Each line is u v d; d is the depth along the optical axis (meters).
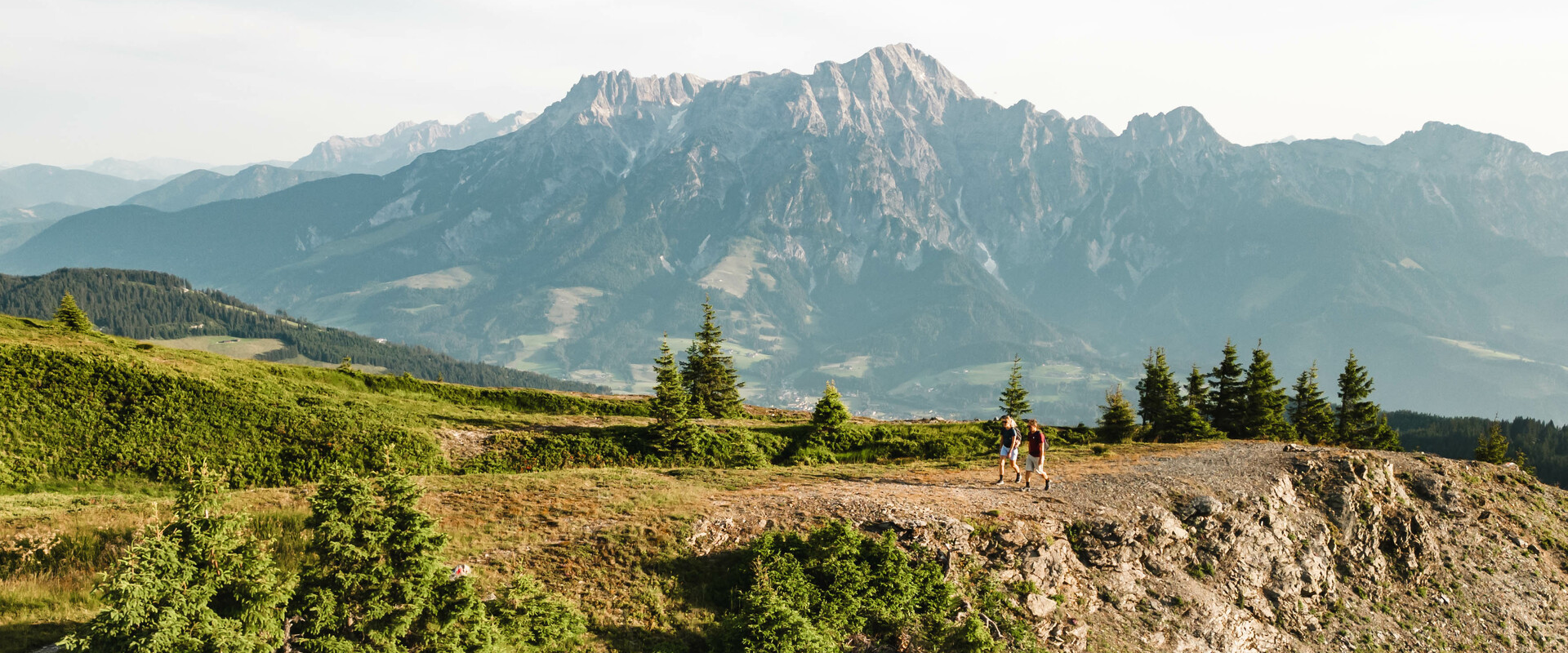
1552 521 44.19
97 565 20.69
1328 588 33.22
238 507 24.36
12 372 42.09
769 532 23.58
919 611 21.88
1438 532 40.19
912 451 58.59
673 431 51.78
